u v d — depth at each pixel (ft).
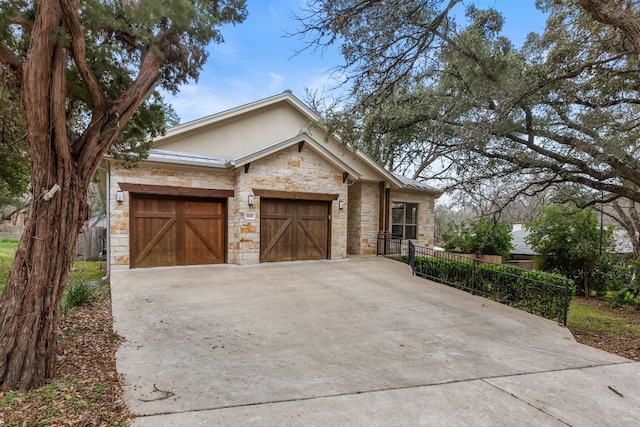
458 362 14.61
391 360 14.56
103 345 15.17
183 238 34.47
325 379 12.62
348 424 9.82
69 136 13.29
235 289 25.62
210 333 17.04
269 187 36.11
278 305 22.08
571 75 19.16
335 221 40.32
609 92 20.51
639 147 19.47
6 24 12.03
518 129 21.17
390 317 20.49
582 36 20.10
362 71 20.88
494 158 23.20
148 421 9.66
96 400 10.57
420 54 20.02
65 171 12.21
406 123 24.86
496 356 15.46
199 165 33.81
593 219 37.22
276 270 32.83
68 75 14.29
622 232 52.85
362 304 22.94
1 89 15.29
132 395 11.03
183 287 25.72
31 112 11.35
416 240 50.03
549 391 12.31
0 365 11.07
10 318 11.31
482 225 41.96
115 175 31.14
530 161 21.80
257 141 41.52
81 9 12.81
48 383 11.54
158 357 14.10
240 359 14.19
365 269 34.91
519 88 18.85
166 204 33.71
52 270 11.93
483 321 20.52
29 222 11.80
